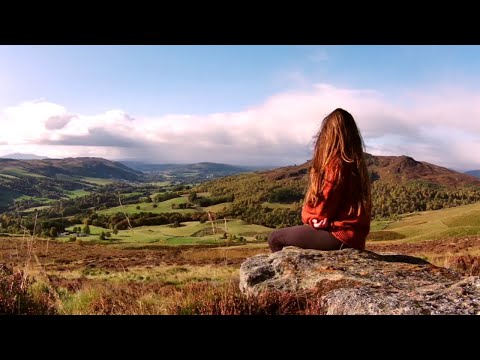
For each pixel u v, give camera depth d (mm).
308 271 5289
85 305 6480
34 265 6273
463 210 178500
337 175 5137
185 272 26453
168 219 131375
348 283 4840
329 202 5293
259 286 5242
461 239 63062
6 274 5668
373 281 4828
